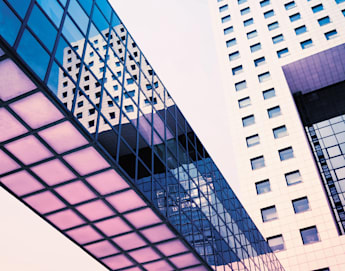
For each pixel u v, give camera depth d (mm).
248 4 67812
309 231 41000
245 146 51094
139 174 18844
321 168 57281
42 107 14352
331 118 63125
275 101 53656
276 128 50906
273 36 60969
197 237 23641
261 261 33938
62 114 14570
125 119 19078
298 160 46562
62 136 15742
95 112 16531
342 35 54969
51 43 14617
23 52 12734
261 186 46844
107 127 17172
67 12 16656
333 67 58469
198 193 26344
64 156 16828
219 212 29031
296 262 39469
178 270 25047
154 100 23797
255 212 44844
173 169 23266
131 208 19797
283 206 43844
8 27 12312
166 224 20594
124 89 20141
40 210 20125
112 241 22328
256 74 58062
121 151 17781
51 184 18453
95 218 20688
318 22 58406
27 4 13711
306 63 57250
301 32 59000
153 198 19484
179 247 22484
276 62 57906
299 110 64875
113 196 19094
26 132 15602
